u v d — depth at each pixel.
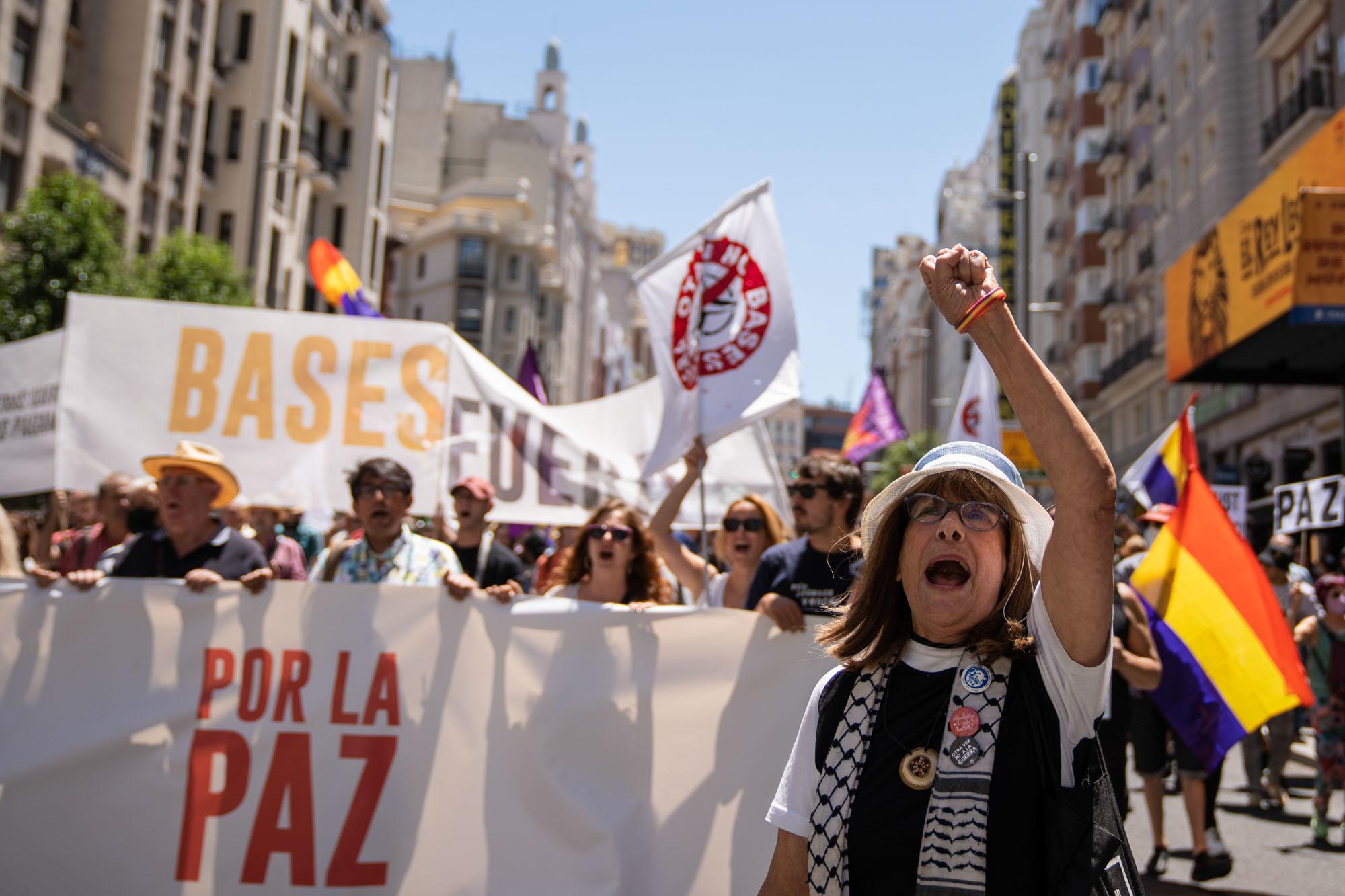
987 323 2.23
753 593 5.37
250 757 4.67
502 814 4.64
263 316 7.20
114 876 4.57
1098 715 2.23
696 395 5.81
